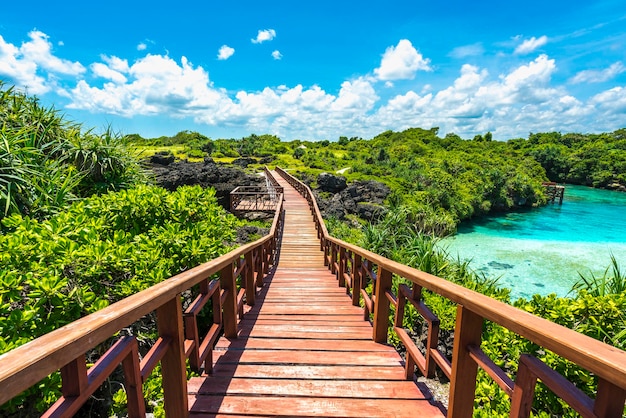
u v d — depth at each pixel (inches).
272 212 595.2
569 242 702.5
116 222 166.1
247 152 2095.2
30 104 223.1
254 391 87.0
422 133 3649.1
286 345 116.3
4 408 82.8
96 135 241.3
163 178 682.2
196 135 2369.6
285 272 273.3
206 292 90.7
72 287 109.7
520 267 531.8
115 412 108.0
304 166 1658.5
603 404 33.6
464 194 1031.0
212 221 195.9
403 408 80.6
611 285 134.3
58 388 83.5
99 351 119.0
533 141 3230.8
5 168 157.5
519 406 46.9
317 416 77.5
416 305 83.0
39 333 92.0
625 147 2400.3
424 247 226.5
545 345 38.4
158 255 136.6
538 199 1217.4
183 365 68.1
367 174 1315.2
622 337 102.8
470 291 59.3
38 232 122.5
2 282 91.7
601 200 1408.7
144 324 135.6
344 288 214.2
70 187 184.7
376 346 115.8
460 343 61.2
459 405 63.5
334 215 652.7
